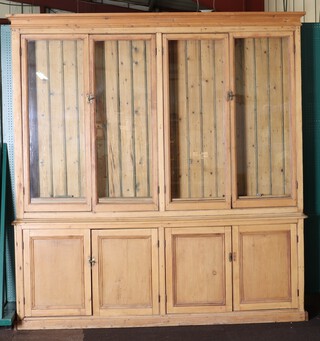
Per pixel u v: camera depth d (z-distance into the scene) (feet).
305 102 14.24
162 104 12.35
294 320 12.50
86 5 22.12
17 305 12.26
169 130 12.48
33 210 12.32
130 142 12.87
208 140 12.91
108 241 12.28
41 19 12.12
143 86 12.79
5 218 13.19
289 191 12.82
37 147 12.69
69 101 12.73
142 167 12.89
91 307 12.28
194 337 11.58
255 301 12.44
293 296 12.50
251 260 12.41
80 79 12.71
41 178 12.76
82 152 12.75
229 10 17.39
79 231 12.23
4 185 12.90
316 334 11.69
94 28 12.26
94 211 12.34
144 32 12.29
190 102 12.85
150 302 12.33
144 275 12.32
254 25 12.40
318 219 14.38
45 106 12.71
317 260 14.44
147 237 12.28
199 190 12.92
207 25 12.34
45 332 12.02
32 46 12.54
